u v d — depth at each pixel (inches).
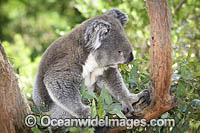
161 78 164.9
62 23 551.8
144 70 241.6
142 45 321.4
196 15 338.6
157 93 171.5
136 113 191.3
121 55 207.9
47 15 640.4
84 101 218.4
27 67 315.9
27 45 574.9
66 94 201.5
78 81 207.2
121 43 207.2
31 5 660.7
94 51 205.9
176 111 198.7
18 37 434.3
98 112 177.0
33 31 614.5
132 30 320.5
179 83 201.2
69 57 205.5
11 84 177.9
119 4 345.1
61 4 618.8
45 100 220.4
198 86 223.6
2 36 631.8
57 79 202.1
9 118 179.2
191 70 243.8
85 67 208.7
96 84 228.2
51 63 208.7
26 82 265.3
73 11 506.0
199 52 294.7
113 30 208.1
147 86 204.8
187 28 319.3
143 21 323.9
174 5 370.6
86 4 336.2
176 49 263.9
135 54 239.8
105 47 206.4
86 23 214.4
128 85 217.5
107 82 220.1
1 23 658.2
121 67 226.2
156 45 156.6
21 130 184.7
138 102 191.5
